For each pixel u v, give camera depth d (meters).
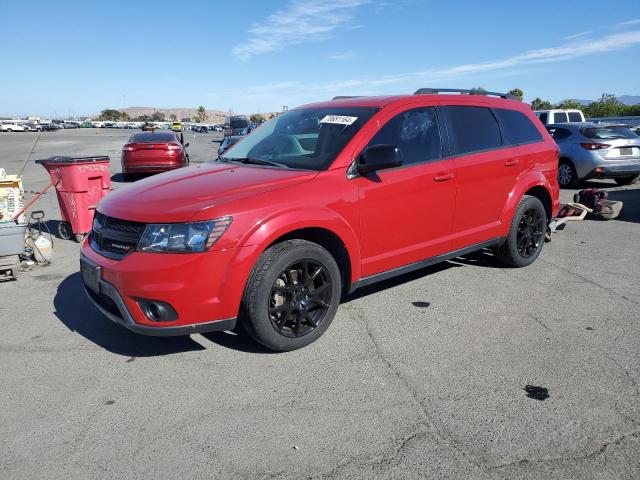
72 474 2.48
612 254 6.20
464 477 2.42
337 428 2.81
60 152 26.84
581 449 2.61
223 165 4.36
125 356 3.69
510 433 2.74
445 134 4.66
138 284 3.21
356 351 3.71
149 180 4.11
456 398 3.09
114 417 2.95
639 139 11.47
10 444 2.71
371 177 4.02
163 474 2.47
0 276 5.41
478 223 4.96
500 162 5.05
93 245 3.75
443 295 4.80
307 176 3.77
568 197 10.58
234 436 2.76
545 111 18.25
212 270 3.25
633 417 2.88
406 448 2.64
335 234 3.78
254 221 3.36
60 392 3.21
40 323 4.29
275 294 3.55
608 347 3.72
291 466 2.52
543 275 5.37
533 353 3.64
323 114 4.56
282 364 3.54
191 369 3.48
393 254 4.26
